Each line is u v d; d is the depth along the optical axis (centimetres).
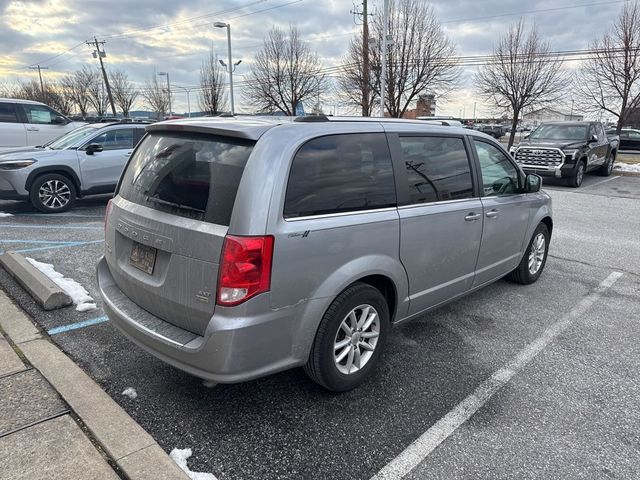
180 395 304
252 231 240
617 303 480
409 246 326
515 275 521
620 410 299
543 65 2519
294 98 3553
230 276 239
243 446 259
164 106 5281
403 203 323
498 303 474
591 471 246
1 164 833
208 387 313
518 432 276
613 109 2330
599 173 1723
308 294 266
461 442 266
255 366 254
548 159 1396
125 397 300
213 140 273
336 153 286
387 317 324
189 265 253
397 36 2575
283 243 249
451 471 244
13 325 382
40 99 5503
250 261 239
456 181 377
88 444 247
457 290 397
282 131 264
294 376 332
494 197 424
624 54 2152
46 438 251
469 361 358
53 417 269
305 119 287
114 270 319
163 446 258
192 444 260
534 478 240
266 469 242
